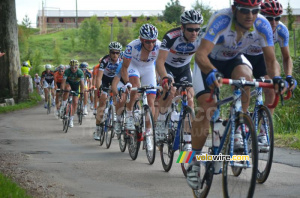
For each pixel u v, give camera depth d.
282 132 19.39
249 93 9.08
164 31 56.62
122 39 147.38
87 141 18.91
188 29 12.38
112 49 19.11
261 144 9.73
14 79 44.28
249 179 7.19
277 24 10.94
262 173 9.95
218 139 8.30
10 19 43.81
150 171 12.34
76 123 26.88
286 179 10.62
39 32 185.75
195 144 8.87
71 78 24.52
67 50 146.38
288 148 15.38
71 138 19.88
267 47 8.42
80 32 148.00
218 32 8.07
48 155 15.02
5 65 43.81
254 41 8.50
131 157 14.44
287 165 12.43
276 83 7.46
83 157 14.71
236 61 9.12
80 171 12.30
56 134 21.33
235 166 7.41
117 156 14.98
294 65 23.61
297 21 145.88
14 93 44.12
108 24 160.12
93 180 11.18
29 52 83.69
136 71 15.51
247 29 8.10
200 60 7.91
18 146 17.08
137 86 15.29
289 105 22.20
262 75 12.09
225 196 7.57
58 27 197.12
